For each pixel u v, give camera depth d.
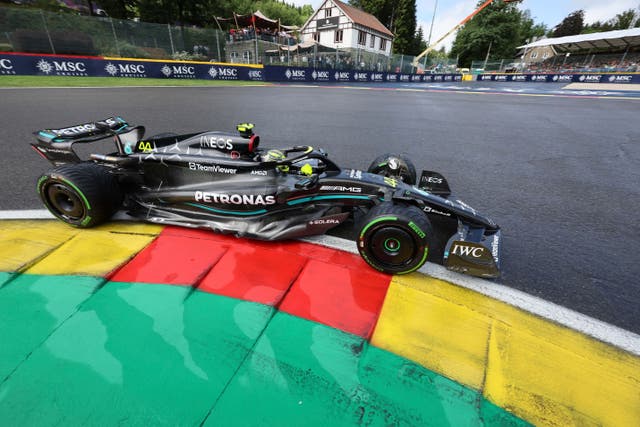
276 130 8.04
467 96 19.55
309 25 45.28
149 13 33.97
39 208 3.52
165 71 19.92
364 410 1.70
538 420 1.70
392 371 1.91
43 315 2.13
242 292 2.44
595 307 2.52
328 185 3.08
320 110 11.36
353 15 42.56
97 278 2.47
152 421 1.59
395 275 2.72
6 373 1.77
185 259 2.76
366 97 16.58
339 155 6.32
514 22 53.88
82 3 32.34
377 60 33.69
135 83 16.95
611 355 2.09
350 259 2.89
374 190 3.04
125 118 8.46
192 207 3.33
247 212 3.18
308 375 1.85
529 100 18.17
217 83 20.03
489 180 5.29
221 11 44.06
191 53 23.67
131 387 1.73
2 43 17.30
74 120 7.91
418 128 9.20
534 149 7.37
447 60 46.53
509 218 3.98
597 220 3.99
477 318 2.33
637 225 3.89
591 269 3.01
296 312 2.29
